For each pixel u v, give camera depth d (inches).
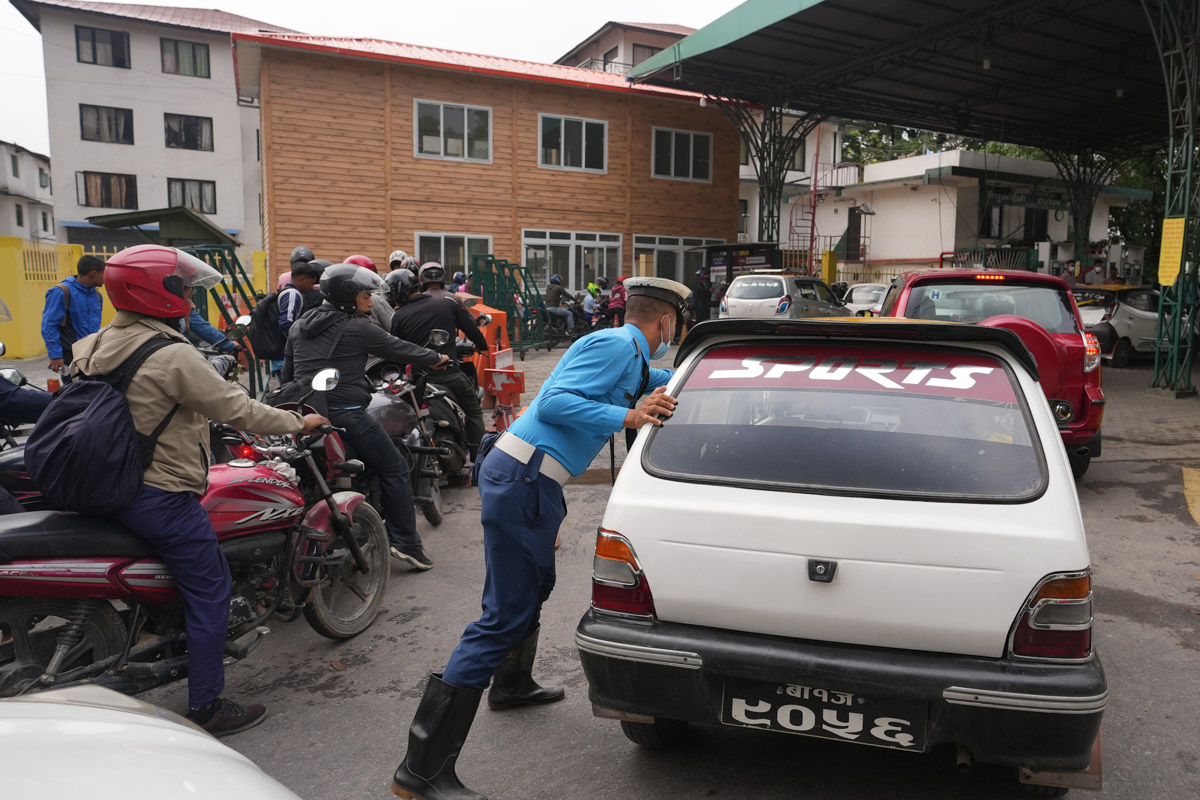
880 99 965.8
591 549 226.5
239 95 945.5
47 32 1339.8
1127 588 199.2
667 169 1007.0
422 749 110.3
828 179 1418.6
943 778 118.6
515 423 121.3
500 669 139.4
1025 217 1278.3
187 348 123.5
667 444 114.0
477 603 191.3
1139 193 1376.7
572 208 954.7
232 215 1459.2
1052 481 100.4
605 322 824.9
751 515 101.4
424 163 870.4
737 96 927.7
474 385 295.4
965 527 95.6
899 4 675.4
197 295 403.9
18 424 178.7
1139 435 389.4
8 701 78.1
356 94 836.0
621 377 122.0
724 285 898.1
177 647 135.2
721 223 1043.9
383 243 857.5
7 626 119.5
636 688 103.9
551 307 818.8
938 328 115.3
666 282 127.5
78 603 121.3
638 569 105.7
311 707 143.8
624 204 984.3
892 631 96.1
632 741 125.3
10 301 600.1
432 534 243.6
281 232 815.7
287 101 809.5
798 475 105.6
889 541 96.6
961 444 105.6
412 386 249.4
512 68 917.8
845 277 1291.8
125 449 117.9
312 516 162.6
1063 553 93.6
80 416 116.6
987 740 92.0
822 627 98.3
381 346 195.2
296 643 171.6
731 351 125.6
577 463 119.8
